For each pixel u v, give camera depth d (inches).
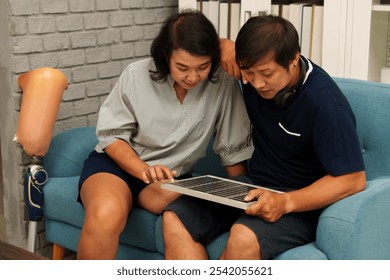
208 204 78.2
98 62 116.1
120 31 119.0
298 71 74.6
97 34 115.0
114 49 118.4
